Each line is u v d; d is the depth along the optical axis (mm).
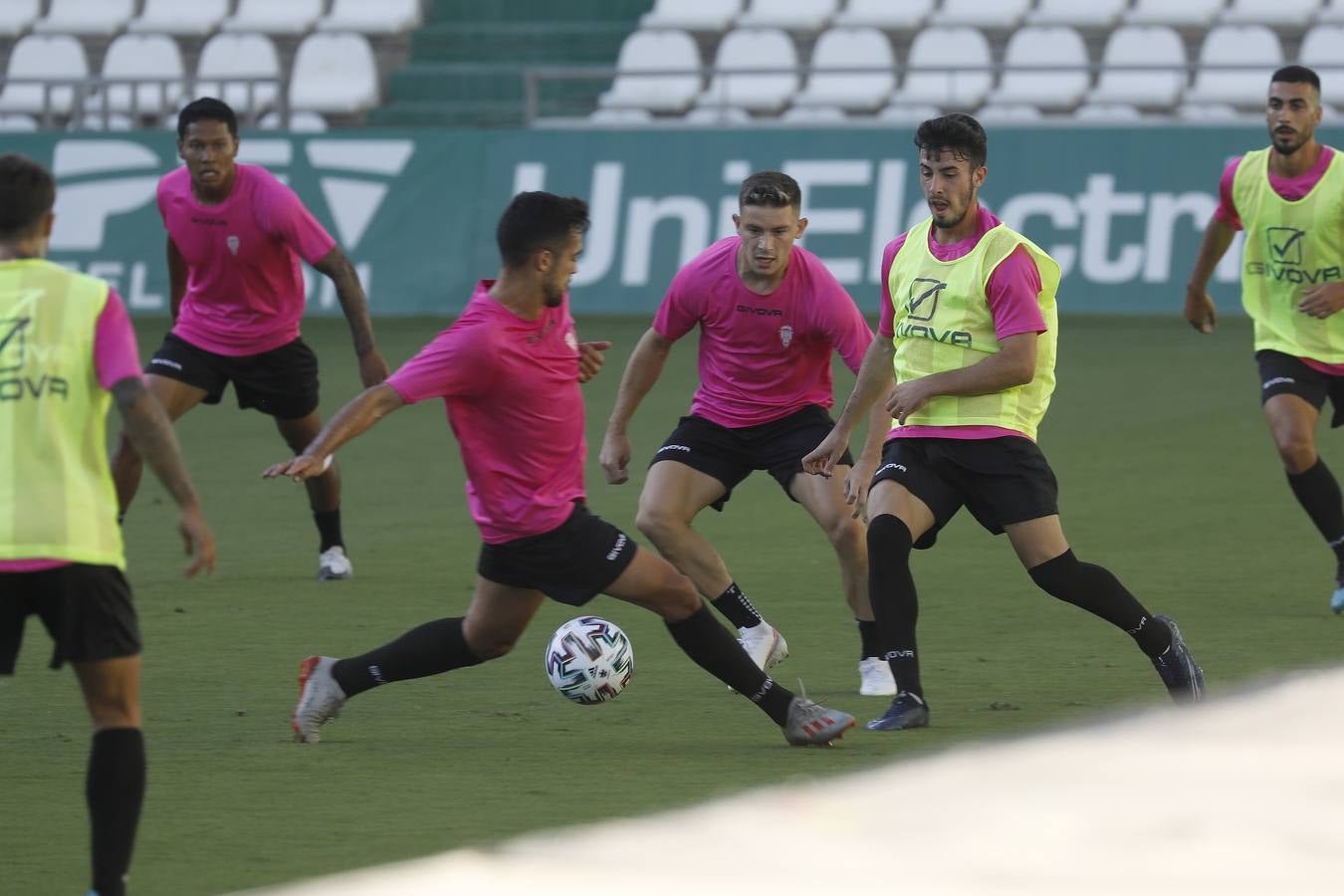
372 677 21406
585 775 19734
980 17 83500
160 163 74500
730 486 25781
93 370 15539
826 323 24719
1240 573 31984
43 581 15328
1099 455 45469
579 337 66688
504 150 73312
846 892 15195
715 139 71562
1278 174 30016
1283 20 79625
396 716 23031
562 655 22594
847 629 28297
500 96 84312
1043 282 22422
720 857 16312
